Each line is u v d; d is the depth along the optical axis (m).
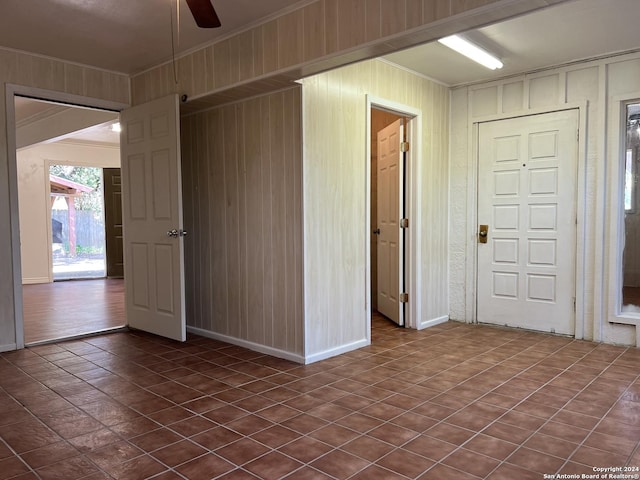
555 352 3.84
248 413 2.64
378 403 2.78
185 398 2.87
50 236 8.60
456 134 5.00
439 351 3.89
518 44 3.80
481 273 4.88
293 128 3.58
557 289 4.39
